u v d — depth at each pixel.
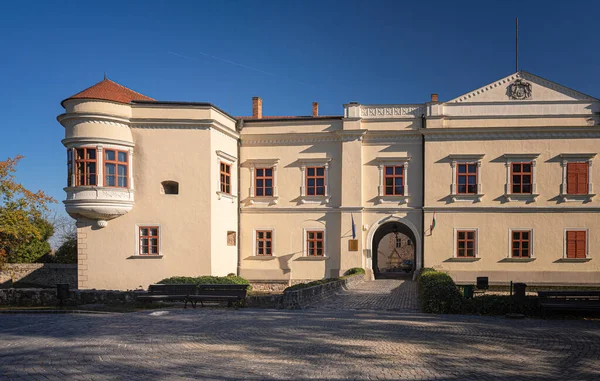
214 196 27.66
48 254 41.72
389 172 31.02
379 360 9.52
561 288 28.88
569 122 29.33
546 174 29.47
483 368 9.03
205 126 27.30
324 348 10.52
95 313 16.47
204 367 8.99
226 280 23.67
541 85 29.67
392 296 22.25
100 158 25.92
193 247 26.86
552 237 29.28
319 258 31.11
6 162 31.62
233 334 12.07
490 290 28.84
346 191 30.69
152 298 17.94
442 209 30.03
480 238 29.72
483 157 29.88
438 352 10.21
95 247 26.95
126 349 10.41
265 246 31.66
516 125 29.69
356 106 30.94
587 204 29.12
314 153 31.53
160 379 8.26
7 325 13.73
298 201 31.50
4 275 37.06
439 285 16.88
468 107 30.11
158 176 27.12
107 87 28.80
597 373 8.77
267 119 31.67
